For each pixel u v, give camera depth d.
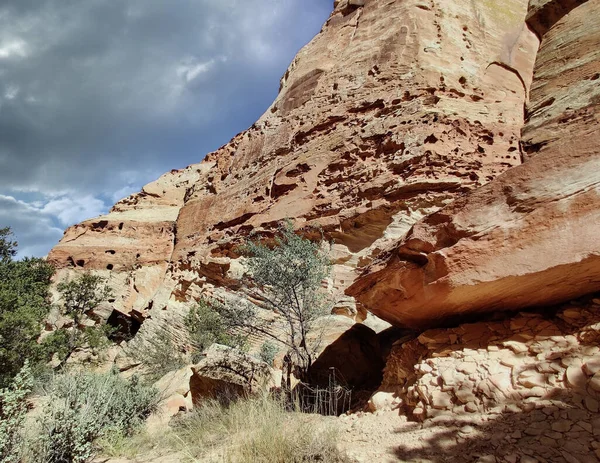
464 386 3.40
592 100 5.54
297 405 4.83
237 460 3.38
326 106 22.61
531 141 6.09
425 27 22.25
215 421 5.28
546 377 3.06
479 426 2.96
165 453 4.79
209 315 14.71
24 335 12.48
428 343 4.43
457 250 3.94
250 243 8.23
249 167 25.73
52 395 6.18
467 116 16.70
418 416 3.49
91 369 19.84
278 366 8.87
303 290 7.41
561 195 3.47
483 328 4.15
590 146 3.47
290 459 3.21
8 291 14.18
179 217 29.52
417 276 4.36
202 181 30.80
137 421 6.95
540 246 3.47
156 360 17.70
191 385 7.66
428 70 19.39
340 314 10.98
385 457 3.00
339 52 26.23
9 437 4.58
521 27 24.11
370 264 5.29
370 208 15.11
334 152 19.00
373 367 6.46
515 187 3.80
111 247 38.69
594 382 2.78
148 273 33.66
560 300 3.90
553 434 2.57
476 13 24.00
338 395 5.63
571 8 8.05
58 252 38.47
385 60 21.80
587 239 3.22
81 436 4.95
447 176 14.37
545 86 6.98
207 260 21.42
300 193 18.89
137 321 30.88
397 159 15.84
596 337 3.12
